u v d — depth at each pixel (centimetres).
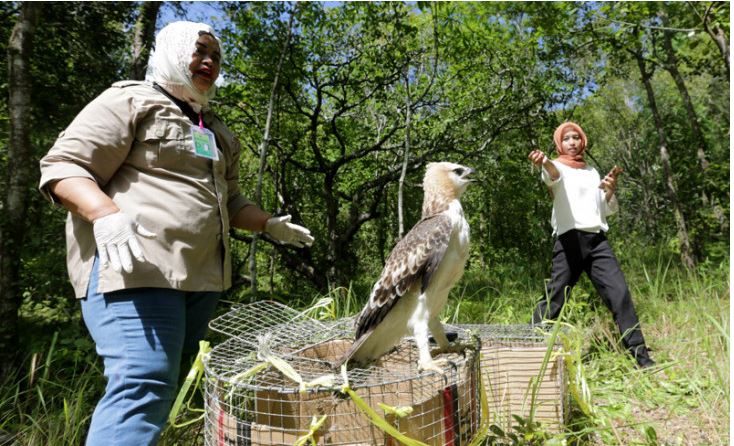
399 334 221
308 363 215
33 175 502
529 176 1053
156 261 173
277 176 936
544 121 964
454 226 221
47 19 559
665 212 1764
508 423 240
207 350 188
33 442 241
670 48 1091
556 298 388
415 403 182
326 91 877
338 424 179
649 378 318
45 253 500
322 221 1102
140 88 184
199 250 186
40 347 359
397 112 884
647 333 421
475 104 918
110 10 613
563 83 999
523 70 912
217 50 202
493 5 948
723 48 676
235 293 827
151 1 562
